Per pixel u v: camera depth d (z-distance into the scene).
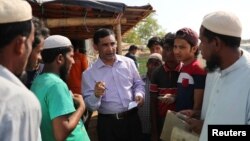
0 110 1.15
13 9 1.29
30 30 1.39
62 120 2.19
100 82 3.32
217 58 2.02
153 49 5.48
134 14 6.13
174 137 2.56
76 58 5.87
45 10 5.08
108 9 4.92
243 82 1.91
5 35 1.28
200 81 2.86
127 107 3.57
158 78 3.57
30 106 1.24
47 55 2.37
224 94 1.99
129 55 9.58
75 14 5.37
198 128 2.48
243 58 1.98
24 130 1.20
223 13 1.97
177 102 3.04
